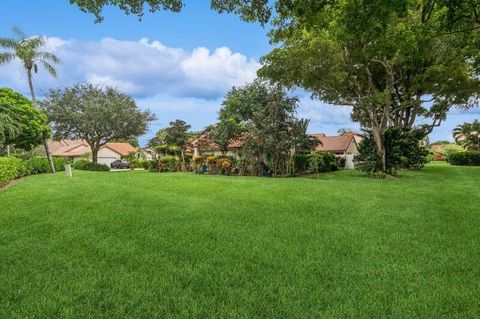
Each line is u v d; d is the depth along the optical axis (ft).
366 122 70.38
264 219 22.66
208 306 10.37
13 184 48.83
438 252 15.62
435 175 66.59
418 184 47.50
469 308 10.14
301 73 60.90
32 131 77.41
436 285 11.80
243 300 10.73
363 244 16.84
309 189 39.88
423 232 19.34
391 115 75.87
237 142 87.81
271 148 69.15
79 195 33.83
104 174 73.20
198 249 16.03
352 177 64.08
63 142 212.23
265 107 75.10
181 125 93.40
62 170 95.96
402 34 32.73
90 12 20.89
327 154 88.99
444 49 58.18
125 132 123.95
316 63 57.52
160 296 11.07
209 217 23.30
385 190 39.24
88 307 10.37
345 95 70.18
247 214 24.32
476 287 11.62
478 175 66.54
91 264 14.07
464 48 49.70
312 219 22.75
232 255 15.16
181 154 95.66
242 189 39.81
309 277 12.55
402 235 18.61
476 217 23.63
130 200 30.55
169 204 28.45
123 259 14.70
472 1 25.82
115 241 17.44
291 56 59.21
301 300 10.66
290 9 23.72
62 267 13.76
